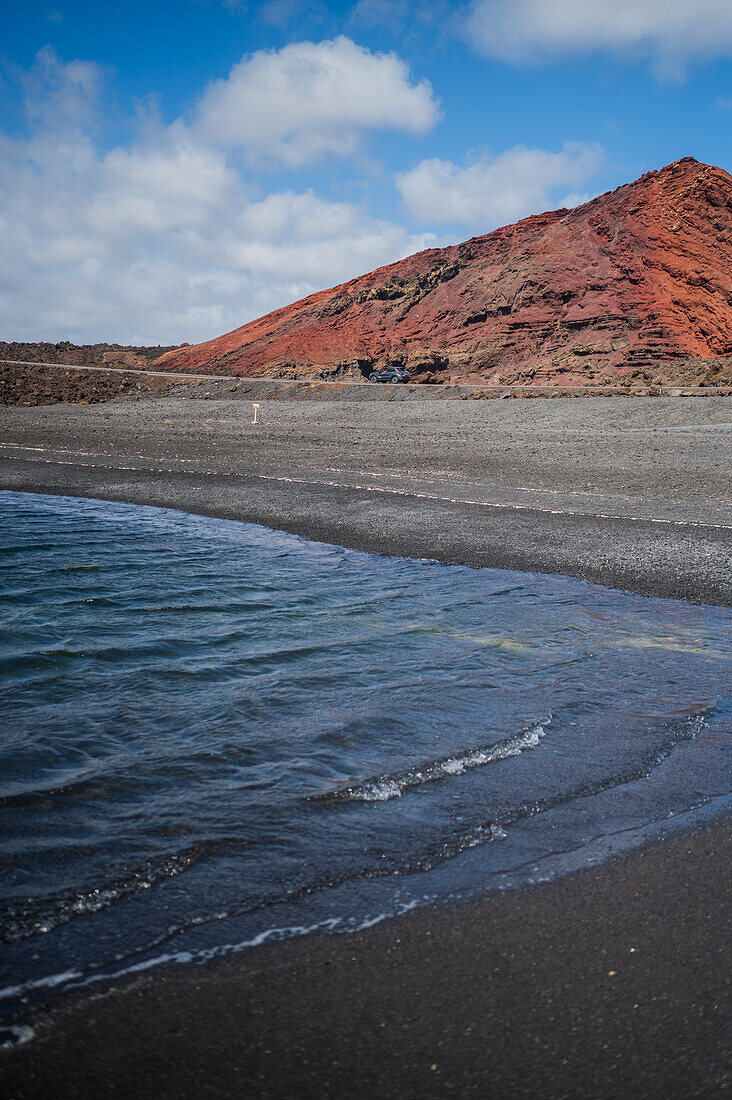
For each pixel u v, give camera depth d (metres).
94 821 4.18
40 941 3.08
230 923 3.21
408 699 6.07
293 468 21.97
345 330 118.75
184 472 21.94
